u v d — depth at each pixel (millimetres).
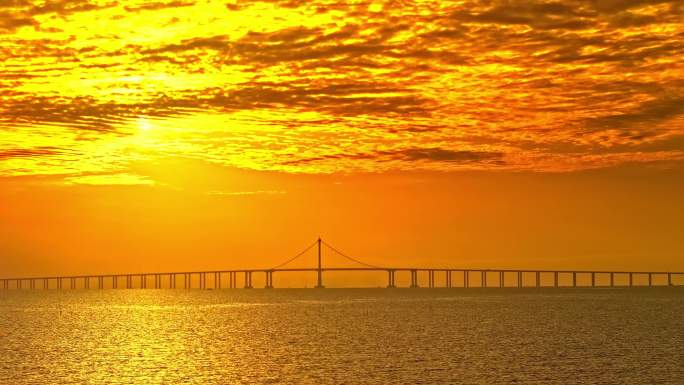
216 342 144250
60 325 192750
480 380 96000
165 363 114000
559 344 135375
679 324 180750
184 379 99250
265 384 94938
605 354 120250
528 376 98688
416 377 98500
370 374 101188
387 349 128625
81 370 107375
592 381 95062
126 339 151750
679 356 117750
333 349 129625
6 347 137375
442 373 101500
